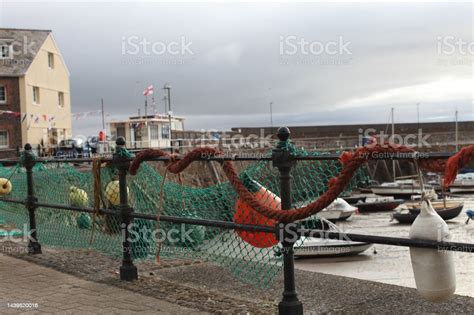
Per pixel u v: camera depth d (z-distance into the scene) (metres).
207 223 5.56
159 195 6.78
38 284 6.38
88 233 8.03
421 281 4.04
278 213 4.68
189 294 5.92
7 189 10.32
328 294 6.06
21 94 44.78
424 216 3.98
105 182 7.56
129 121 51.56
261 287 6.34
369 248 16.97
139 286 6.26
